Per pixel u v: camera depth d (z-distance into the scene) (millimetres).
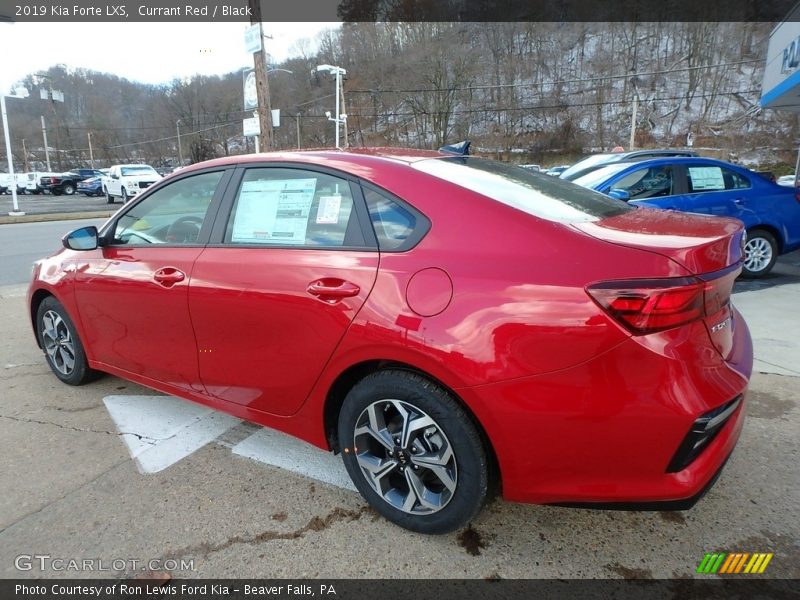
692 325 1781
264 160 2705
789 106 13188
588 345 1745
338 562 2088
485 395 1867
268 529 2281
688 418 1706
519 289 1854
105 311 3234
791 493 2428
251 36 11141
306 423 2467
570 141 64438
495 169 2695
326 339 2238
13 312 6027
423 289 2016
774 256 6707
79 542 2217
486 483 2018
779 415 3141
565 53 65375
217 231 2746
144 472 2711
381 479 2266
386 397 2145
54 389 3768
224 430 3146
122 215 3256
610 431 1759
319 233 2400
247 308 2482
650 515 2314
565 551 2117
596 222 2156
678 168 6281
